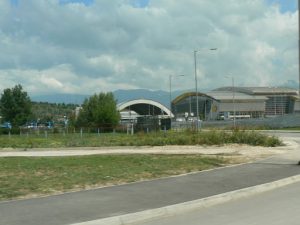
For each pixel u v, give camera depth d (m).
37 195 12.73
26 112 100.69
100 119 96.50
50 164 20.58
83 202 11.59
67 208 10.84
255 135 37.50
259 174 17.11
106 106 97.44
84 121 99.06
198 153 27.75
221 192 13.15
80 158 23.83
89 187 14.12
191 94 177.00
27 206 11.07
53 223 9.35
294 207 11.29
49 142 45.62
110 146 38.22
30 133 77.75
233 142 37.50
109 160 22.45
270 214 10.48
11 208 10.83
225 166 19.84
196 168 19.03
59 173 17.28
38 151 33.75
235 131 39.34
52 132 80.56
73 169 18.58
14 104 99.12
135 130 69.06
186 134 43.88
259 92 175.62
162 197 12.35
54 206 11.07
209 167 19.48
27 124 104.12
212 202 12.17
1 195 12.61
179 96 183.25
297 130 73.94
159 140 39.09
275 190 14.44
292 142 39.91
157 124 66.50
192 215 10.70
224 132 39.47
